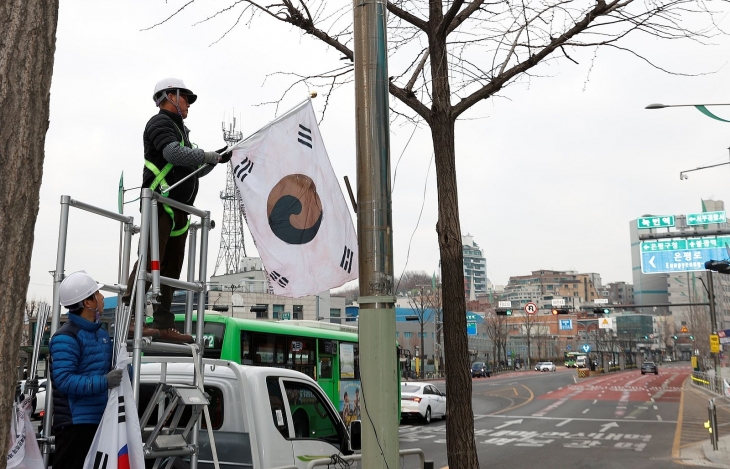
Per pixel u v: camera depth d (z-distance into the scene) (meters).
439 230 6.54
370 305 4.07
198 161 4.32
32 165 2.45
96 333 3.76
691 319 104.94
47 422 3.85
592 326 144.25
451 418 6.29
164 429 3.76
